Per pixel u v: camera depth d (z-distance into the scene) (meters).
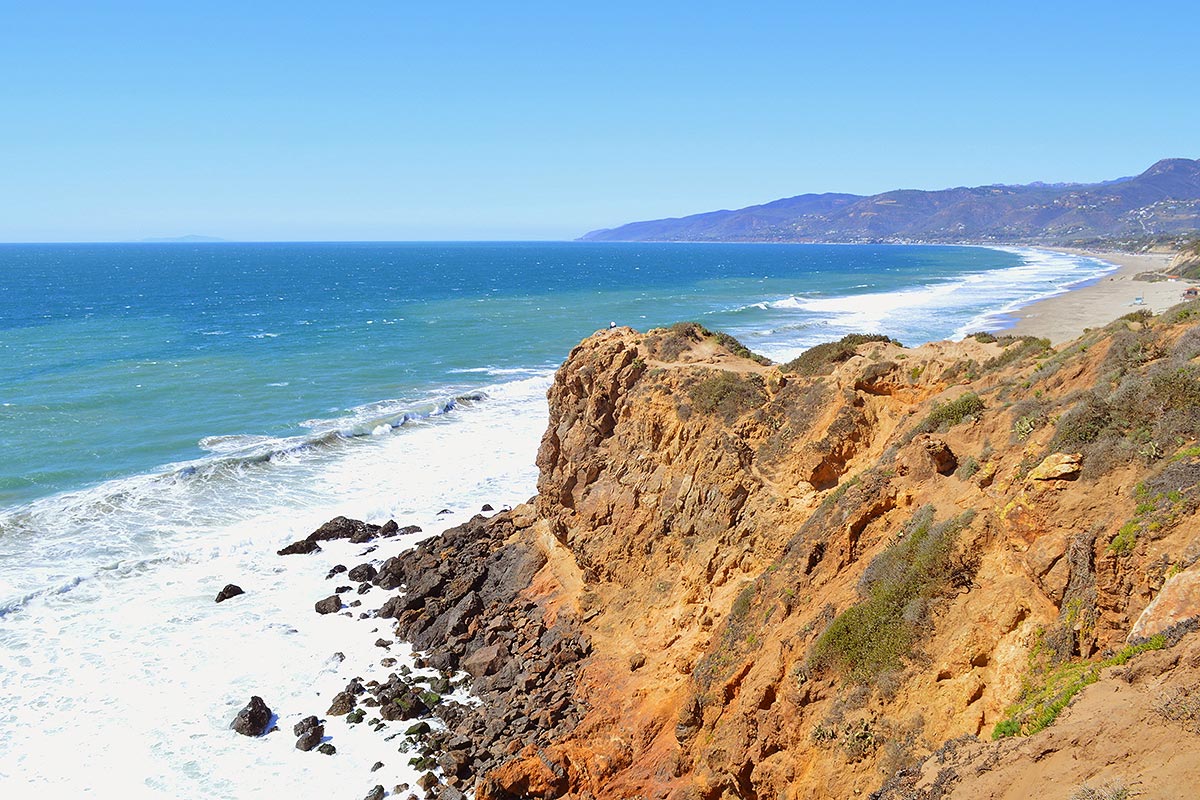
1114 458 14.30
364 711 25.73
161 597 32.09
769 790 16.89
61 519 38.31
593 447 30.88
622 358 31.56
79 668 27.27
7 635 28.88
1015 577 14.84
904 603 16.09
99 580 32.94
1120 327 20.92
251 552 36.12
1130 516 13.33
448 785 22.45
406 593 32.59
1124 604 12.68
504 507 41.12
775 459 25.30
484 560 33.47
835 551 19.52
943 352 26.00
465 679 27.17
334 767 23.36
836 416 24.80
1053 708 11.80
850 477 23.56
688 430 27.62
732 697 19.33
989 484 17.09
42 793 21.95
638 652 24.88
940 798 11.96
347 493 42.94
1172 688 10.20
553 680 25.64
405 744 24.11
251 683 27.05
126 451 48.75
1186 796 8.80
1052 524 14.47
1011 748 11.64
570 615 28.22
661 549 26.83
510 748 22.94
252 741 24.33
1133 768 9.67
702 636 23.02
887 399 25.12
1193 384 14.53
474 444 51.25
